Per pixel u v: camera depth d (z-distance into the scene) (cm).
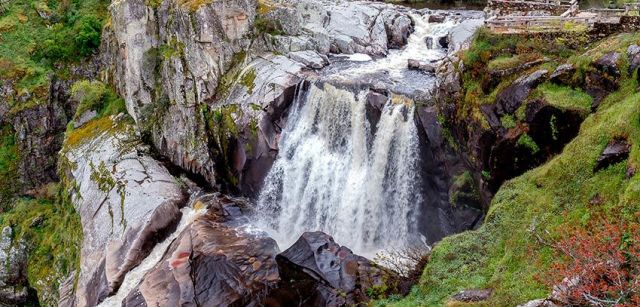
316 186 2806
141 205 2944
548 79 2009
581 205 1605
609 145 1655
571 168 1716
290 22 3297
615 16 2242
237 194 3095
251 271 2311
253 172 2941
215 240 2583
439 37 3244
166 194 3025
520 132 2017
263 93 2933
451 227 2448
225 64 3259
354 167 2709
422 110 2467
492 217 1850
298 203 2861
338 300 1930
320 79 2817
